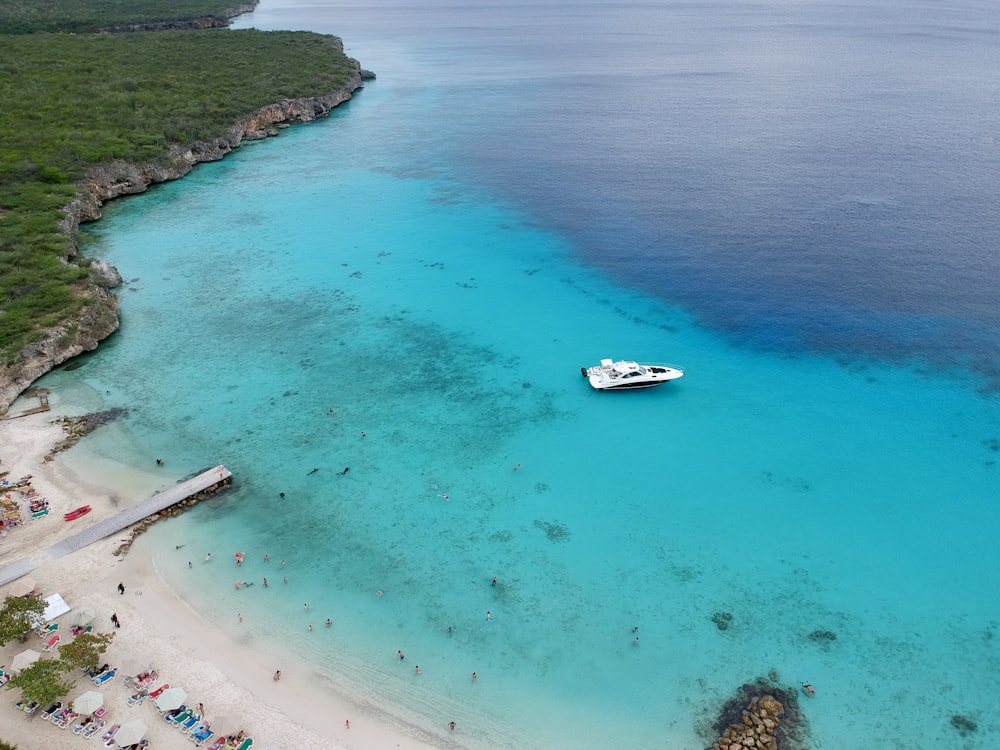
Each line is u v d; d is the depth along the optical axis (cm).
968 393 5522
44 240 7331
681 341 6319
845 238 8300
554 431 5191
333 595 3872
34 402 5416
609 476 4753
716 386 5678
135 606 3731
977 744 3144
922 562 4075
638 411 5400
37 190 8600
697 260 7875
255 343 6306
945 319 6556
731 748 3091
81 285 6656
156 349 6178
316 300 7062
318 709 3259
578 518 4412
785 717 3247
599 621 3738
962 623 3712
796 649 3578
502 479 4734
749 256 7938
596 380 5559
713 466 4834
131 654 3459
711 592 3906
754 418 5303
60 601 3672
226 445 5019
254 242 8400
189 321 6644
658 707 3309
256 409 5416
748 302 6956
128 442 5009
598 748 3131
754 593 3897
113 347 6203
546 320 6694
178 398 5519
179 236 8538
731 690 3384
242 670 3428
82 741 3052
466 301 7044
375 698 3325
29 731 3083
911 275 7381
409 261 7931
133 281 7381
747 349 6175
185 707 3228
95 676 3328
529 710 3291
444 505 4516
